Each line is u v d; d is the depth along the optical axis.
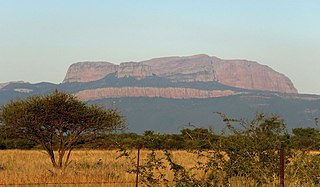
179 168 14.21
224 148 14.34
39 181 23.50
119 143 15.10
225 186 13.88
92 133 36.97
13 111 35.34
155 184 15.06
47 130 36.25
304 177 14.07
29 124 35.19
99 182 22.83
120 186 21.64
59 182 23.08
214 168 14.27
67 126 36.09
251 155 14.34
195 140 14.68
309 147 14.44
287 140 14.60
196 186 13.93
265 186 14.10
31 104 35.69
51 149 36.62
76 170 30.86
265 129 14.66
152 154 14.65
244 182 14.18
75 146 36.84
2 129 36.00
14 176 26.00
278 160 14.19
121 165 36.19
